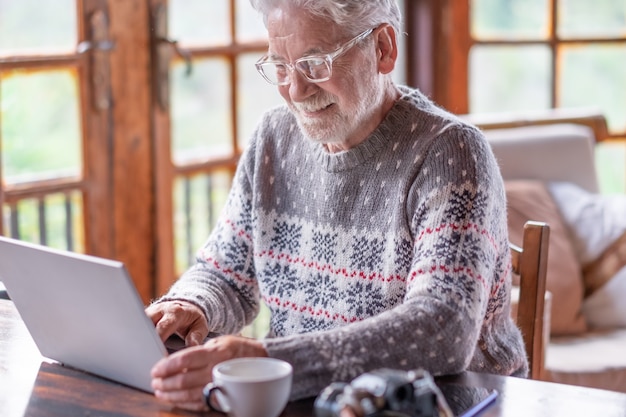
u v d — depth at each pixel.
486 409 1.20
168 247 2.93
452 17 3.40
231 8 2.98
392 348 1.27
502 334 1.58
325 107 1.52
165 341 1.52
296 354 1.25
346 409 1.03
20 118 2.59
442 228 1.42
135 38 2.74
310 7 1.46
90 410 1.21
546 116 3.04
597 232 2.76
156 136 2.83
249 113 3.11
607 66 3.60
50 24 2.61
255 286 1.79
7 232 2.61
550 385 1.28
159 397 1.22
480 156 1.48
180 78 2.90
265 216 1.71
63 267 1.23
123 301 1.19
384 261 1.54
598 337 2.66
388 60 1.56
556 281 2.67
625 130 3.63
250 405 1.11
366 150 1.57
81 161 2.70
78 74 2.66
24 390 1.29
